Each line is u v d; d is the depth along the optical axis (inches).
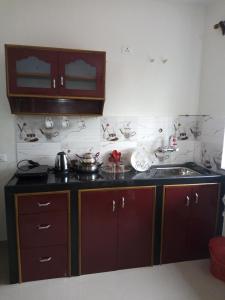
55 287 76.7
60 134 95.8
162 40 99.7
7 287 76.2
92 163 90.5
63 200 76.5
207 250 93.0
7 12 86.1
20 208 73.7
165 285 78.5
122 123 100.7
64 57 80.0
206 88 102.3
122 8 94.3
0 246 96.7
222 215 92.7
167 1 97.5
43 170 83.6
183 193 86.5
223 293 75.5
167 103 104.1
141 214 83.7
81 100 91.8
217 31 94.7
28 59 78.2
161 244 87.7
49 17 89.3
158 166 105.3
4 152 93.2
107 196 79.8
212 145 99.4
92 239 81.1
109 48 95.4
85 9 91.5
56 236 78.0
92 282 79.3
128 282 79.7
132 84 99.4
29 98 88.1
